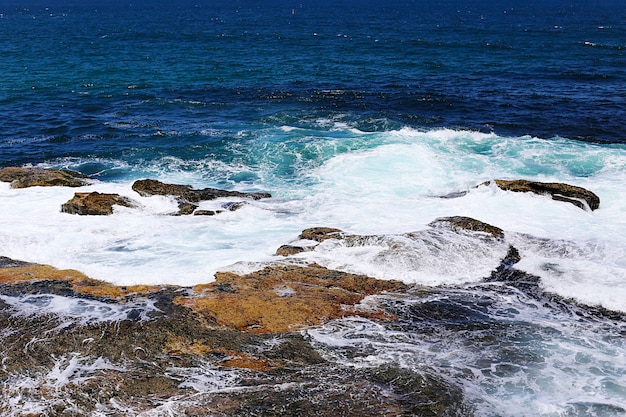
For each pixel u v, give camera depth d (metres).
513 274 13.32
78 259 13.87
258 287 12.40
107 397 8.97
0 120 29.17
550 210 16.61
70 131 27.20
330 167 21.12
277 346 10.41
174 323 10.88
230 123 28.28
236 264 13.40
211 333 10.68
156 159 22.97
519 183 17.91
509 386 9.52
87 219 16.25
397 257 13.61
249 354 10.16
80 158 23.22
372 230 15.30
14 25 108.12
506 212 16.47
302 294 12.17
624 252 14.05
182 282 12.58
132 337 10.44
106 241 14.93
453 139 24.44
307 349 10.37
